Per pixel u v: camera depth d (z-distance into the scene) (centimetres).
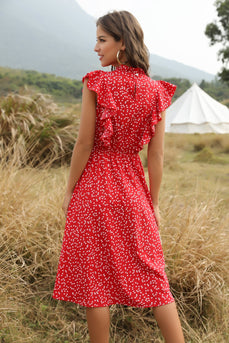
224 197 428
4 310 173
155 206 165
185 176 570
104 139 141
